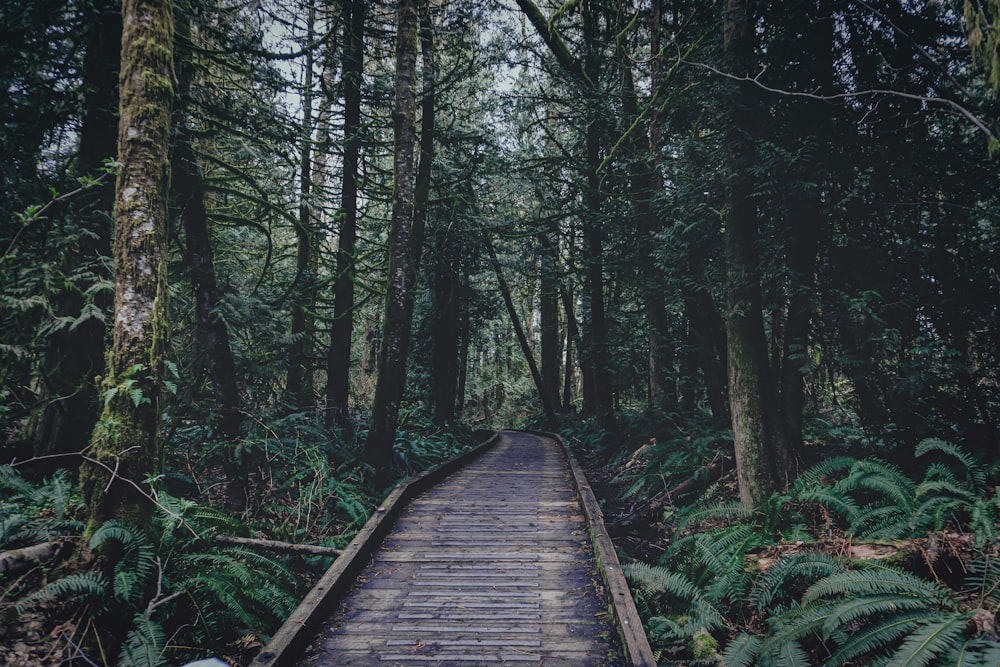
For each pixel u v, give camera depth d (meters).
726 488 7.48
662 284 11.30
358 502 7.52
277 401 10.30
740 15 6.70
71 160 6.41
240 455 7.18
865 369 6.32
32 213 4.67
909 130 6.35
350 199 11.83
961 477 5.40
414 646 3.99
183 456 7.87
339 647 3.97
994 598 3.50
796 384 6.93
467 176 14.77
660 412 11.65
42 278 5.40
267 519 7.12
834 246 7.06
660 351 12.05
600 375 16.02
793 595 4.51
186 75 7.18
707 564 5.09
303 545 5.65
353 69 10.94
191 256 7.68
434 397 21.27
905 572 3.92
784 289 6.70
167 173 4.87
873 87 6.18
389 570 5.45
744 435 6.45
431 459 12.58
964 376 6.03
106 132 6.30
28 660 3.38
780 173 6.45
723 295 8.93
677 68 7.72
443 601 4.75
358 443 10.94
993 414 5.96
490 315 22.30
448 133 14.44
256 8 8.04
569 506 7.93
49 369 5.96
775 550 5.18
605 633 4.18
